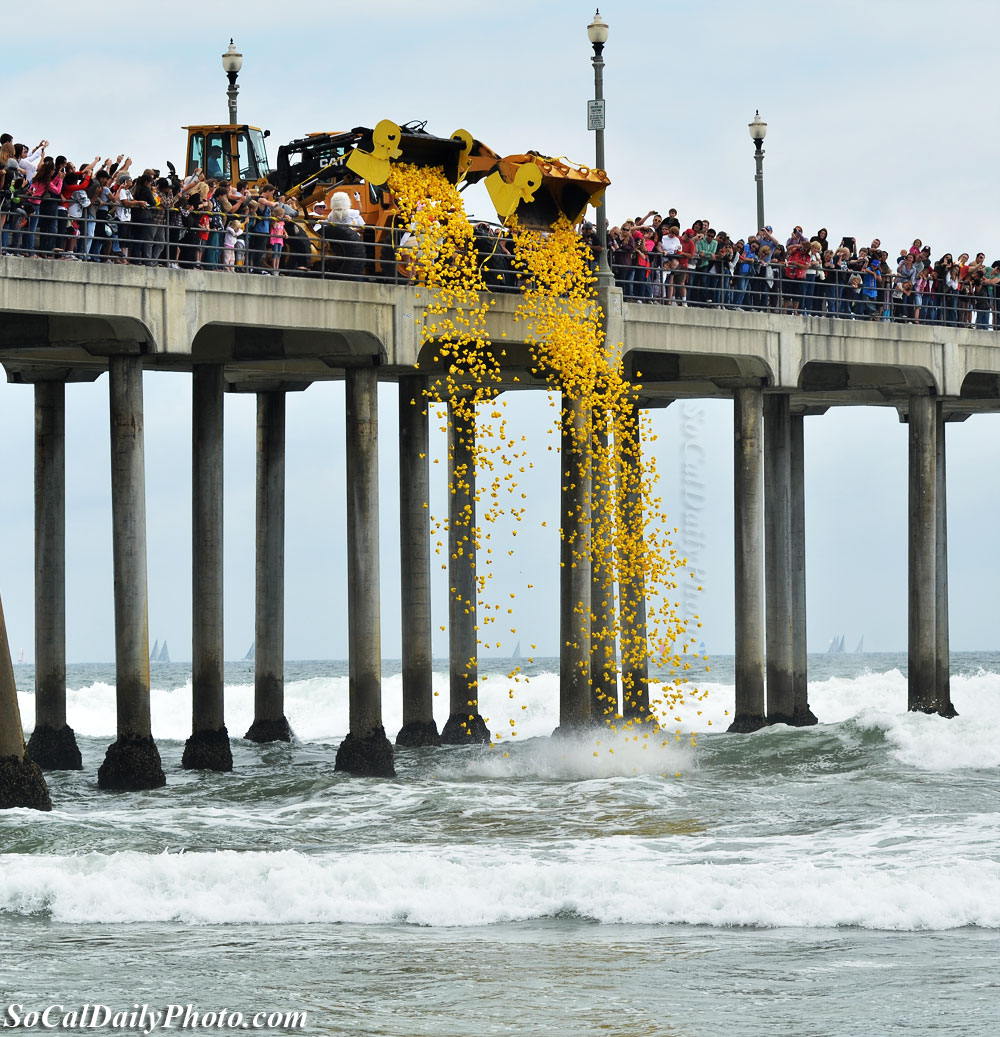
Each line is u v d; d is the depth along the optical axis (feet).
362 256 152.46
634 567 163.12
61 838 115.24
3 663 128.16
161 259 140.26
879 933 94.73
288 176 168.14
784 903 98.43
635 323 164.66
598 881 101.04
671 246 168.04
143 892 100.32
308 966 87.40
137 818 125.70
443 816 128.36
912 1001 81.41
